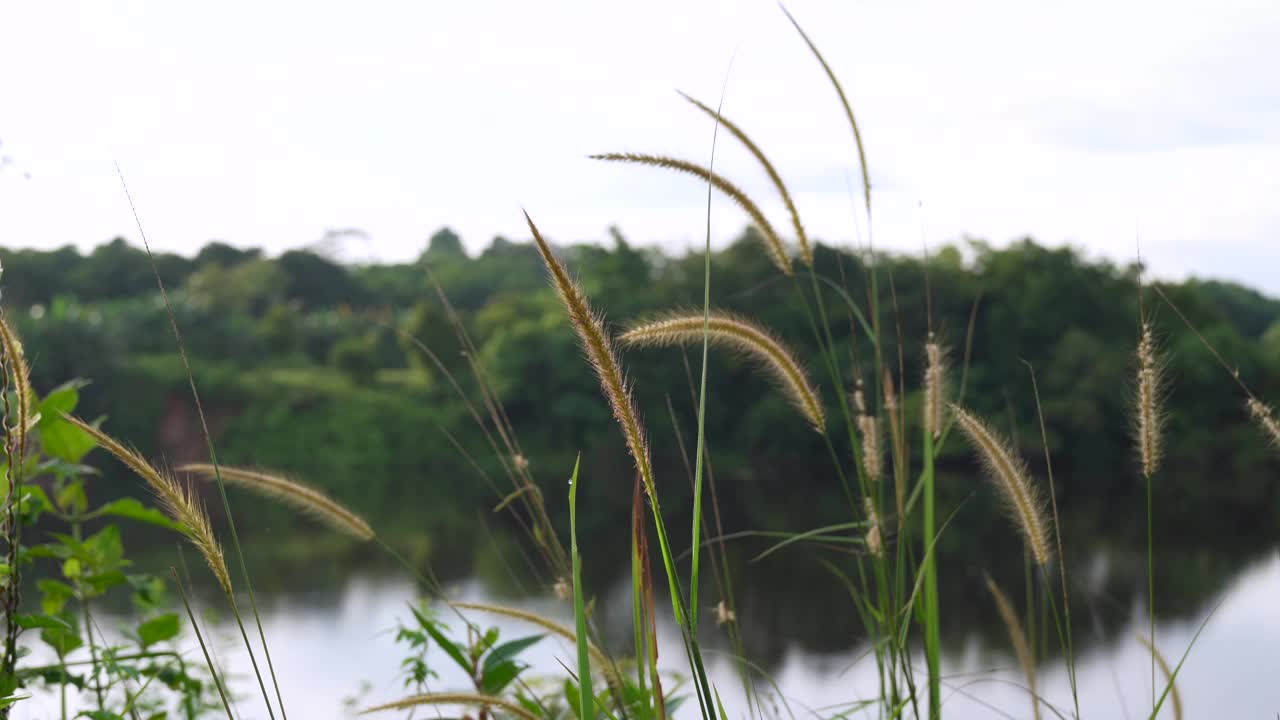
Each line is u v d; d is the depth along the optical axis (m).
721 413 36.84
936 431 2.21
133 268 55.66
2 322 1.67
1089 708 8.92
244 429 41.28
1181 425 34.44
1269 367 35.50
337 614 15.18
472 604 1.94
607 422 39.38
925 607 2.19
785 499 30.97
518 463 2.38
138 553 17.67
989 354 36.84
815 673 11.67
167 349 46.09
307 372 48.00
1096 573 18.67
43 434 2.34
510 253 68.75
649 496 1.24
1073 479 33.38
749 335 1.86
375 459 39.69
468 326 48.28
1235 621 14.45
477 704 1.72
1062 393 35.06
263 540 22.69
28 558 2.30
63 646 2.33
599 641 2.07
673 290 40.31
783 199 2.21
